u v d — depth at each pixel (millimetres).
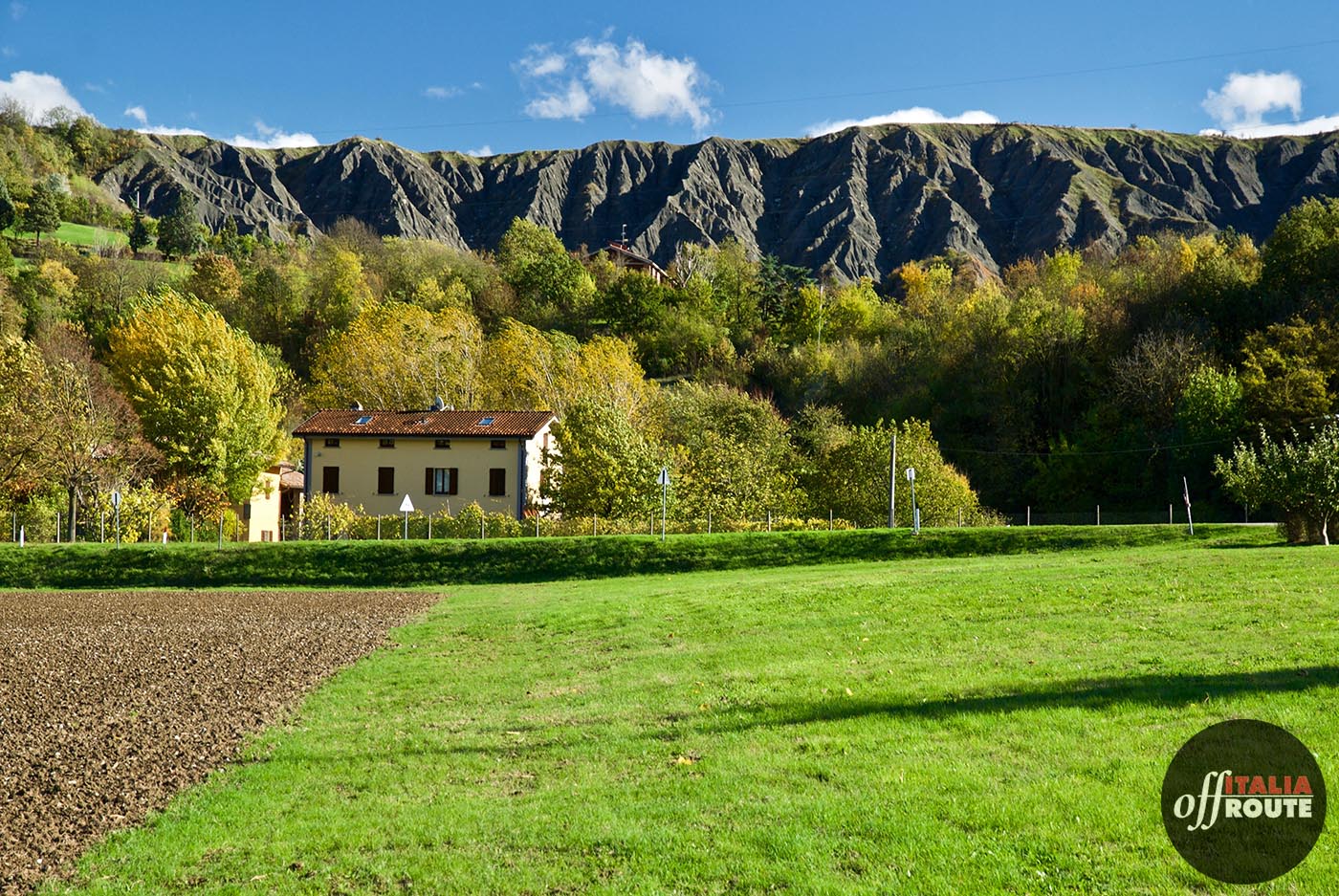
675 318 101250
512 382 68875
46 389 45625
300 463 66625
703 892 6180
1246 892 5617
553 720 11383
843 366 87375
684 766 8984
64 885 6996
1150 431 64500
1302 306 63906
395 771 9602
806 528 45125
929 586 20797
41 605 27094
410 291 104062
